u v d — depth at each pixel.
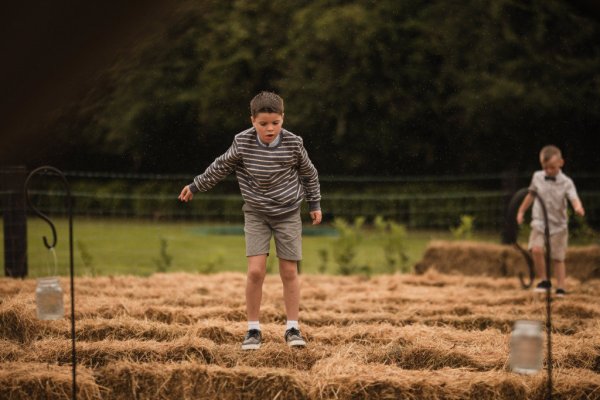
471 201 22.86
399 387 4.45
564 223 9.02
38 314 5.80
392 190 26.42
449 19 27.16
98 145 24.55
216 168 5.55
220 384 4.58
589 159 26.41
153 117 25.84
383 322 6.81
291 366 5.22
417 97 26.80
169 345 5.25
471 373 4.65
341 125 26.92
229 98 27.23
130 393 4.64
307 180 5.76
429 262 12.21
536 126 26.45
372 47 27.00
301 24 27.34
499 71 26.62
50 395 4.41
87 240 18.66
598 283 9.91
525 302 7.89
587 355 5.22
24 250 10.20
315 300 7.84
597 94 26.19
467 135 26.72
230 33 26.95
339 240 12.64
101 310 6.63
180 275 9.62
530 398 4.47
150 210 24.80
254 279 5.45
